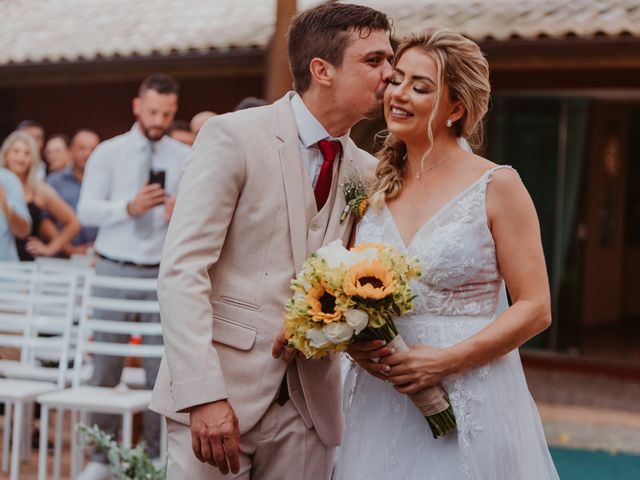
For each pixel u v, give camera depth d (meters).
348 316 2.91
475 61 3.18
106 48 11.12
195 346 2.97
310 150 3.27
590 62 9.05
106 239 6.09
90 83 12.03
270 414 3.20
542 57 9.17
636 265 15.37
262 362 3.15
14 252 7.43
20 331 6.55
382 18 3.24
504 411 3.22
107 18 12.23
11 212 7.36
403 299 2.95
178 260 3.04
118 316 5.94
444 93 3.18
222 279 3.17
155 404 3.23
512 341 3.11
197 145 3.18
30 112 12.27
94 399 5.30
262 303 3.15
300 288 2.99
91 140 8.55
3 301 6.58
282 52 7.08
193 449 3.03
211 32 11.06
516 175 3.19
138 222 6.03
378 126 9.95
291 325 2.97
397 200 3.31
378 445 3.27
